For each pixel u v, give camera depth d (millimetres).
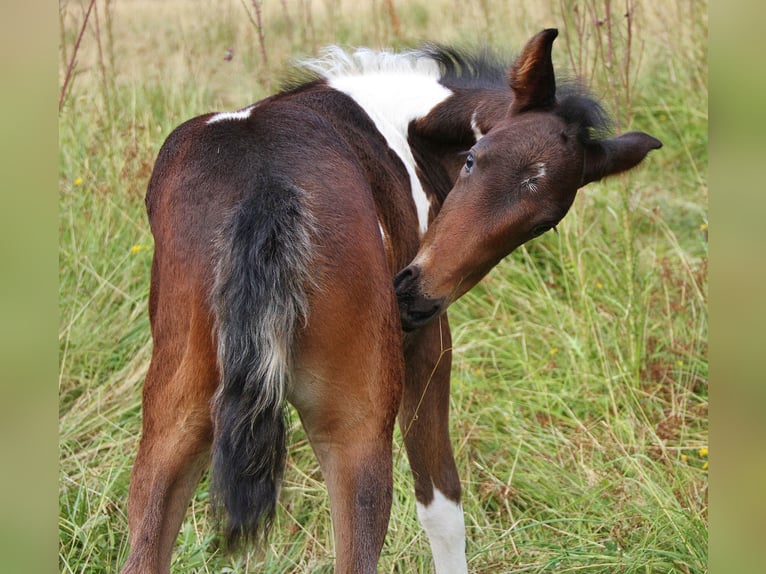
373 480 2715
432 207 3594
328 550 4023
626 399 4875
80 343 4934
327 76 3803
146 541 2629
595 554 3957
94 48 7000
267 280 2541
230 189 2707
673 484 4355
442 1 8000
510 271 5738
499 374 5074
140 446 2781
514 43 6453
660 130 6824
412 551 3992
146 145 5625
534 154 3111
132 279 5246
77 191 5520
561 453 4621
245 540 2646
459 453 4543
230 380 2525
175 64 6746
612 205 5855
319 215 2688
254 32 7031
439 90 3721
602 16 6840
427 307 3109
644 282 5656
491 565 4012
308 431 2801
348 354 2689
